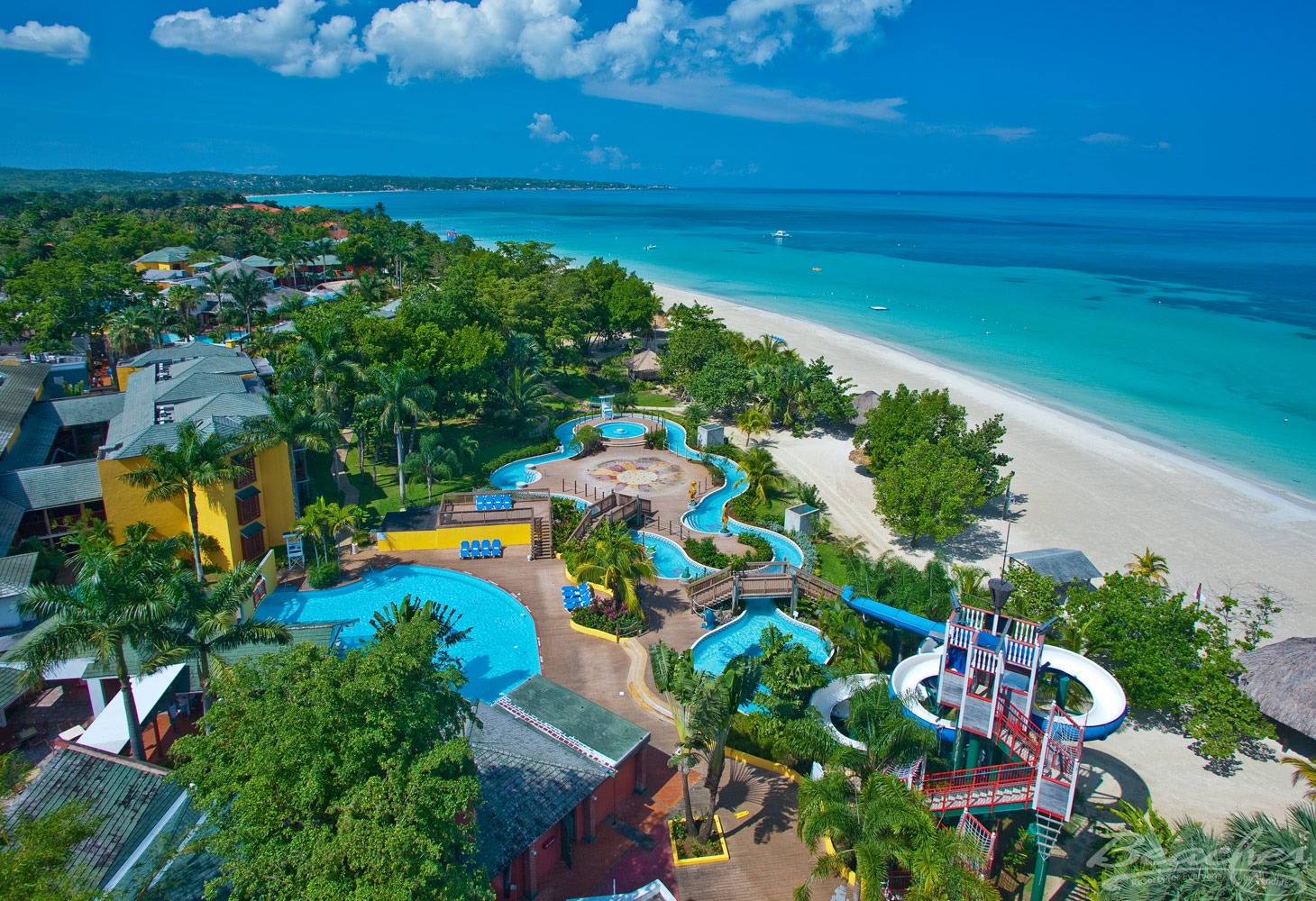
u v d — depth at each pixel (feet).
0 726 114.93
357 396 215.31
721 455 241.76
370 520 185.06
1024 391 328.70
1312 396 325.83
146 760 106.63
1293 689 126.31
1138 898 72.13
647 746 116.98
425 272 503.20
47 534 164.35
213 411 174.29
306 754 65.72
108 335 301.02
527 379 255.91
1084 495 226.99
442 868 64.23
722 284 624.18
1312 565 188.65
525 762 96.68
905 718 86.79
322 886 59.41
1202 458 258.57
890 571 148.05
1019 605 136.36
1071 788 84.07
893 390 320.91
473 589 161.48
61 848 68.90
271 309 367.66
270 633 104.68
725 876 93.71
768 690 125.39
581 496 204.44
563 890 91.15
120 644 96.63
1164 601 134.51
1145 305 531.50
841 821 78.33
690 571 171.42
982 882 76.64
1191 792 116.67
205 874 79.05
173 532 161.79
